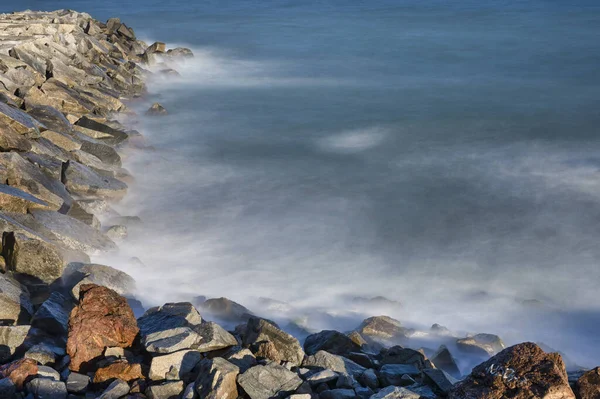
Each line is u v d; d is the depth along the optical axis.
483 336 13.88
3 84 26.28
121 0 87.31
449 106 37.47
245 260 18.27
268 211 21.95
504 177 25.67
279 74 46.03
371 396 9.54
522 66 48.72
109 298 10.55
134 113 32.72
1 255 13.11
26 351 10.09
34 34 35.56
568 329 15.33
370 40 59.34
